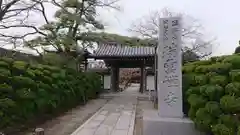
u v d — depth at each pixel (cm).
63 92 816
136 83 2756
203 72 449
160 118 474
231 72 352
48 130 575
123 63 1639
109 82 1600
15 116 501
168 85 498
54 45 973
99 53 1502
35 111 593
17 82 509
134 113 843
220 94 370
